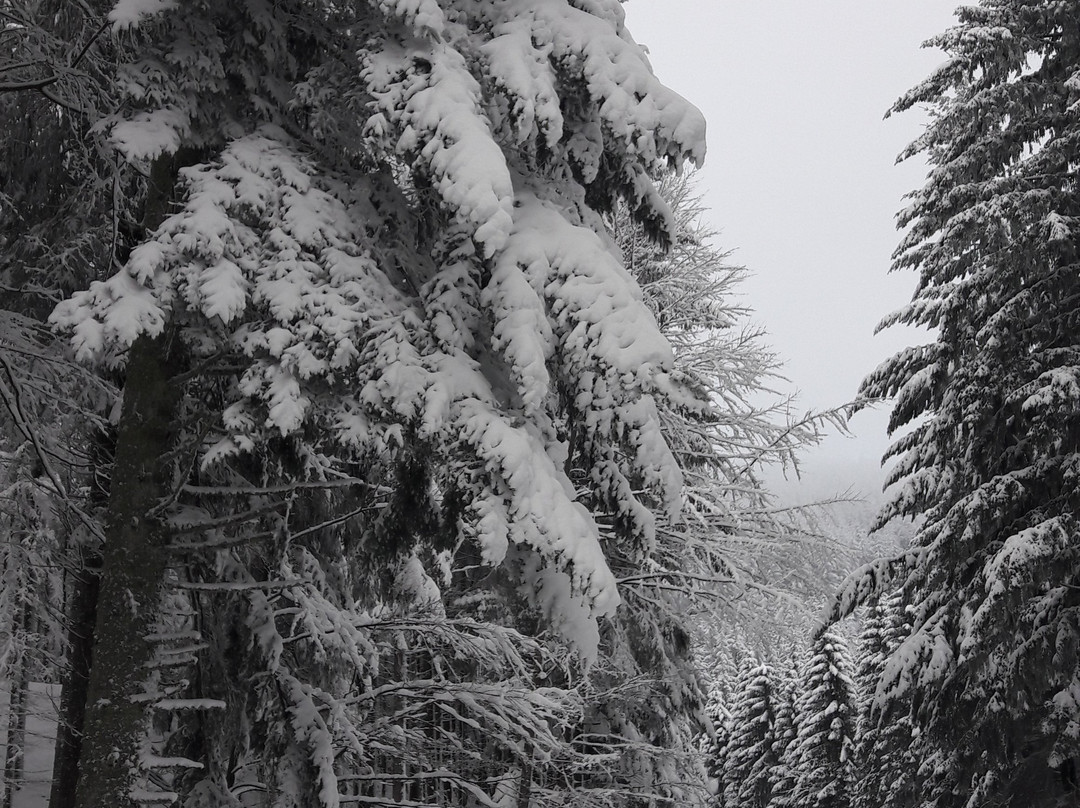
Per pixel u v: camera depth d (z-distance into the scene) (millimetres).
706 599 12734
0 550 7871
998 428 14898
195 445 5723
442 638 7730
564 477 6039
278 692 6281
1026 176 15195
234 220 5441
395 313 5648
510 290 5625
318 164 6090
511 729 7723
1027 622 13766
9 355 7039
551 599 6109
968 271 16500
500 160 5238
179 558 5992
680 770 13508
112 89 6176
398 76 5566
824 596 13797
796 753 34812
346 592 7957
